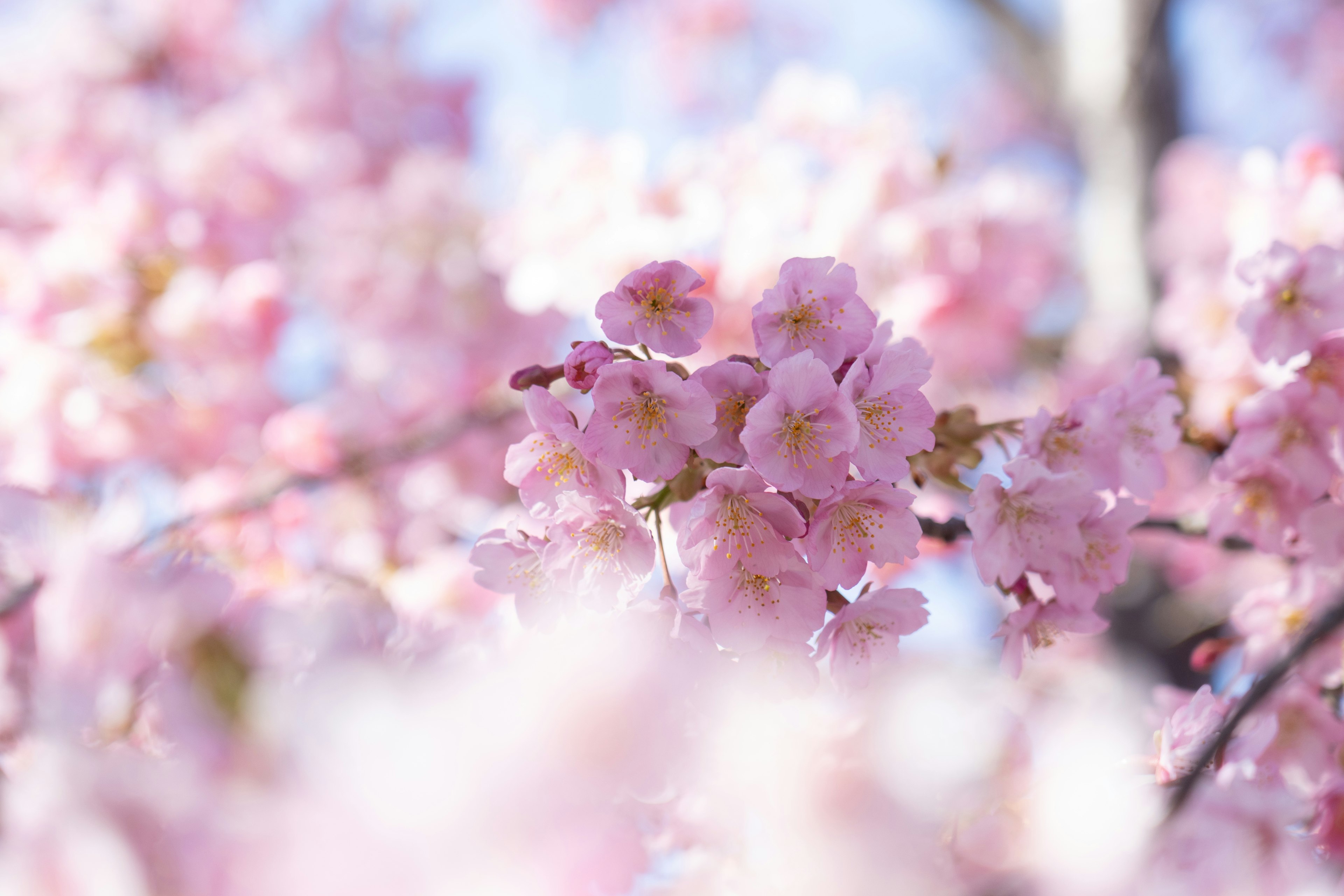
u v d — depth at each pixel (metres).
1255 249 1.09
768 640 0.93
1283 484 1.02
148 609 0.90
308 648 0.90
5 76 2.01
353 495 1.52
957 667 0.99
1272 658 1.02
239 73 2.23
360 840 0.87
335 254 1.73
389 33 2.31
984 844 0.96
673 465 0.93
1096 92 1.82
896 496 0.93
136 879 0.88
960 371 1.59
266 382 1.51
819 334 0.94
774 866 0.98
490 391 1.71
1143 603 1.57
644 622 0.92
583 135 1.43
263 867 0.87
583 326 1.70
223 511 1.13
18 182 1.85
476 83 2.30
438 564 1.15
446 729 0.87
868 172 1.36
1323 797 0.97
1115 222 1.75
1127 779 0.96
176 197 1.55
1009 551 0.96
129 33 2.12
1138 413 1.00
